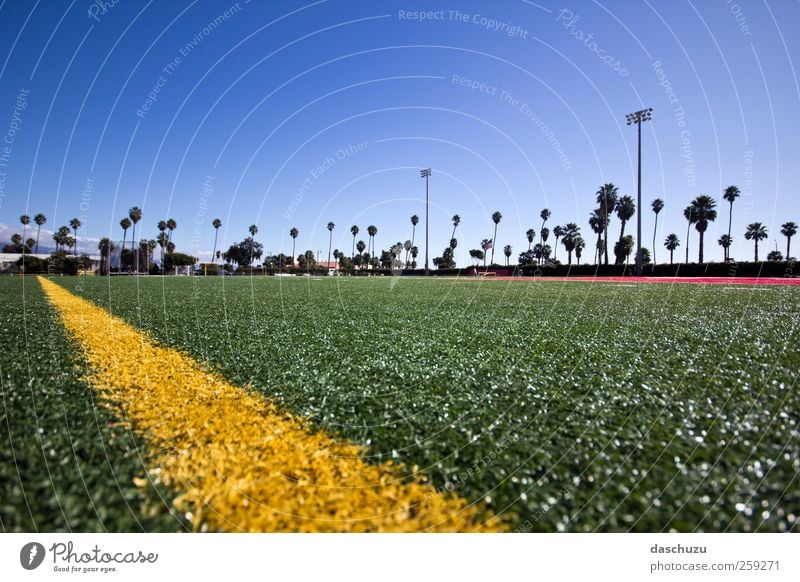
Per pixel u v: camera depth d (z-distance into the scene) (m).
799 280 22.20
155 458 2.41
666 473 2.24
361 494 2.13
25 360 4.53
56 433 2.67
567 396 3.40
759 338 5.61
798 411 3.00
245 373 4.10
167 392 3.49
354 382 3.81
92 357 4.68
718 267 29.03
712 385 3.60
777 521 1.93
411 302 11.62
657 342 5.48
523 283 23.28
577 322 7.39
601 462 2.36
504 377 3.95
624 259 50.06
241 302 11.77
